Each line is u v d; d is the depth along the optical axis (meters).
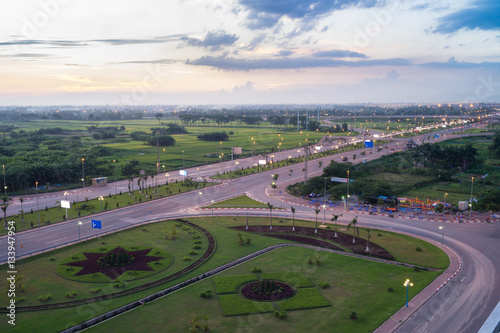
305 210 118.38
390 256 79.50
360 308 57.81
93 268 72.81
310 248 85.38
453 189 144.12
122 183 159.25
